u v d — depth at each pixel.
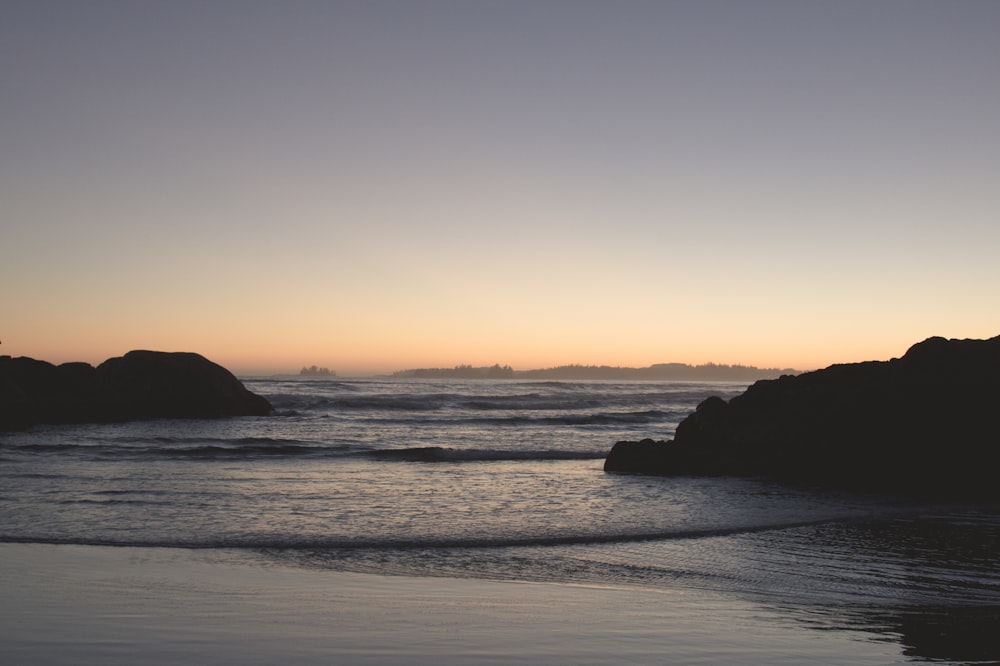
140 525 12.13
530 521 13.11
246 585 8.25
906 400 19.38
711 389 128.75
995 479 17.88
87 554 9.97
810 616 7.28
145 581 8.30
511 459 23.98
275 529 12.03
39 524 12.06
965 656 5.95
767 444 20.61
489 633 6.23
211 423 35.44
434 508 14.29
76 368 40.16
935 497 17.06
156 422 35.53
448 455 23.91
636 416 45.22
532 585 8.69
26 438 27.38
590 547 11.20
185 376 38.91
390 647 5.74
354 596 7.77
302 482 17.50
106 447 24.11
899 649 6.09
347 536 11.58
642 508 14.74
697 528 12.77
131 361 38.97
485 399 61.88
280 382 110.81
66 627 6.16
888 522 13.77
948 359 19.52
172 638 5.88
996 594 8.62
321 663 5.26
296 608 7.10
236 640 5.86
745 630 6.56
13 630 6.00
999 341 19.89
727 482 19.02
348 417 41.31
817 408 20.77
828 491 17.73
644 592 8.40
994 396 18.69
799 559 10.54
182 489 15.99
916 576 9.55
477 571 9.59
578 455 24.72
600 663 5.39
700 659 5.56
